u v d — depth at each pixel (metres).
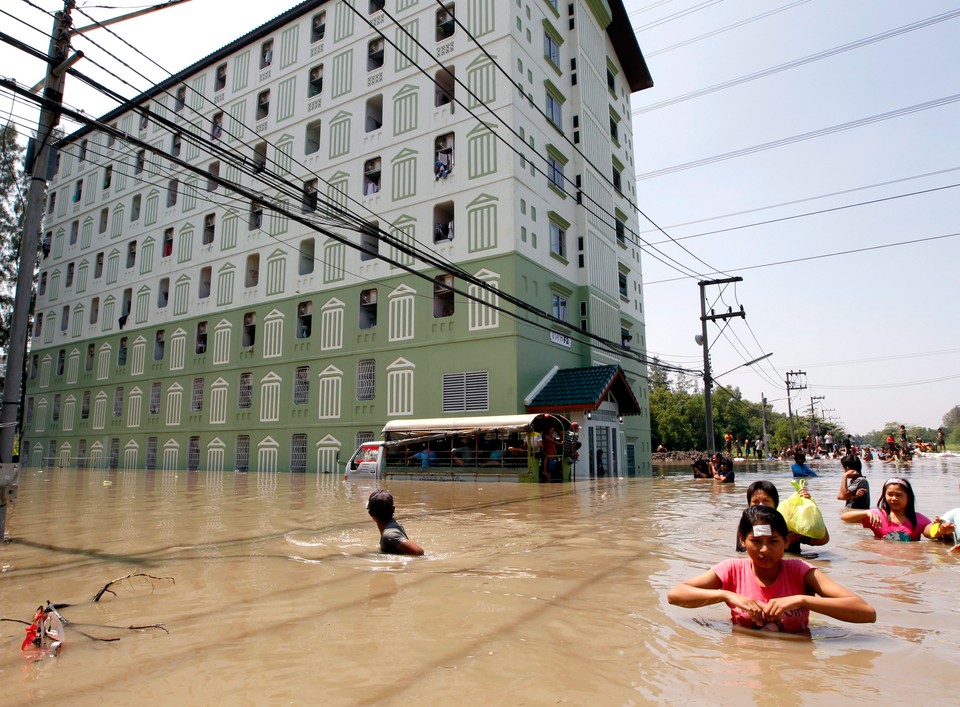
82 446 39.84
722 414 79.56
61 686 3.36
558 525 9.72
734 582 4.56
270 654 3.81
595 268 31.25
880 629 4.27
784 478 24.67
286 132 33.12
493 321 24.91
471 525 9.75
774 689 3.24
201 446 33.28
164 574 6.10
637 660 3.68
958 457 50.62
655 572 6.12
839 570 6.22
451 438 21.80
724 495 15.56
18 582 5.82
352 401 27.98
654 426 72.25
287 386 30.42
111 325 39.81
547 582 5.68
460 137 26.89
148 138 39.72
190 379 34.56
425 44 28.61
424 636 4.13
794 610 4.18
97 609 4.85
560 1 32.22
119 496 15.73
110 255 41.03
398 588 5.46
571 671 3.51
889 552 7.24
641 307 37.72
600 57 35.28
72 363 42.03
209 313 34.41
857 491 10.60
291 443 29.75
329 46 32.25
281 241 32.06
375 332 27.89
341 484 20.72
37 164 9.52
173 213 37.53
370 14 30.81
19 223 40.97
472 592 5.31
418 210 27.56
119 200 41.22
